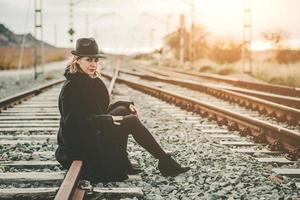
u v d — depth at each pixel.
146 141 5.45
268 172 5.93
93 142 5.24
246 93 16.77
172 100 14.71
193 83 19.98
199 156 6.82
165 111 12.64
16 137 8.34
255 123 8.29
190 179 5.48
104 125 5.13
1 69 52.12
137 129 5.42
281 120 11.13
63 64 80.50
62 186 4.26
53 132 9.05
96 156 5.25
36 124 9.83
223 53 59.62
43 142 7.86
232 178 5.53
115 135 5.47
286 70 27.80
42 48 35.44
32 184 5.24
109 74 33.22
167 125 10.07
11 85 25.02
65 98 5.08
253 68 35.62
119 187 5.16
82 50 5.06
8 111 12.33
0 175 5.40
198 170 5.96
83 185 5.16
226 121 10.04
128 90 20.39
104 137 5.42
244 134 8.74
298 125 10.30
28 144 7.69
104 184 5.27
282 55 47.66
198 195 4.86
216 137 8.52
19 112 12.29
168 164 5.51
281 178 5.57
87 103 5.15
